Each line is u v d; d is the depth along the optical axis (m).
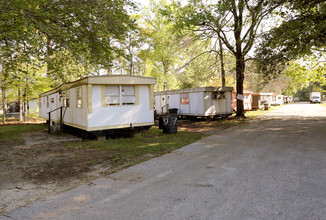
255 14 14.55
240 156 6.46
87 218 3.29
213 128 13.51
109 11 10.20
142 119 11.28
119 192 4.24
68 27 9.51
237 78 18.59
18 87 19.08
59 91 14.16
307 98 84.94
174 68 32.34
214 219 3.09
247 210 3.29
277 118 17.17
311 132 10.05
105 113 10.20
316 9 11.47
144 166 5.91
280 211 3.21
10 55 8.98
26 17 8.12
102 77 9.97
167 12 17.73
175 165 5.87
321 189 3.91
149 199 3.85
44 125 18.12
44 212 3.55
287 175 4.69
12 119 24.16
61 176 5.42
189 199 3.77
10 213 3.56
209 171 5.22
